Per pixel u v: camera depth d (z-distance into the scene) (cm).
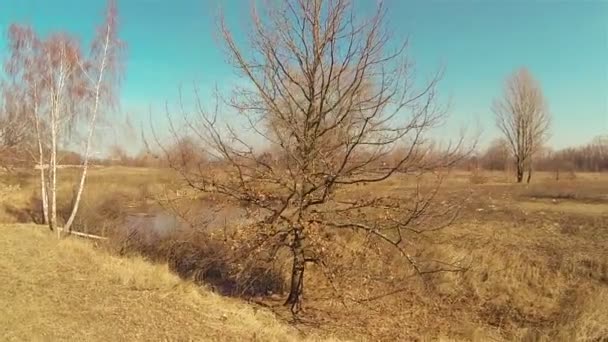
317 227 911
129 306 715
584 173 5003
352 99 907
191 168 979
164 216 1931
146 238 1430
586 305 948
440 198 1400
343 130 923
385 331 910
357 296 1059
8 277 837
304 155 928
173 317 681
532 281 1114
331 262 938
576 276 1120
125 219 1856
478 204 2053
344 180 927
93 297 748
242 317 741
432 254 1212
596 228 1541
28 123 2016
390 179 959
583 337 848
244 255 961
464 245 1329
